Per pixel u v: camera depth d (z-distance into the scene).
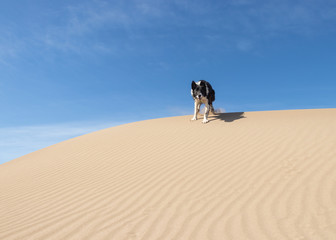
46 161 10.29
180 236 3.73
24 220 4.82
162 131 10.85
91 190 6.21
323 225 3.74
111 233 3.96
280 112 12.11
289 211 4.23
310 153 6.57
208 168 6.57
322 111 11.35
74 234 4.03
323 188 4.89
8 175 9.48
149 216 4.48
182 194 5.30
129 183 6.32
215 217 4.25
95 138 12.15
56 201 5.78
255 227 3.84
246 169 6.18
